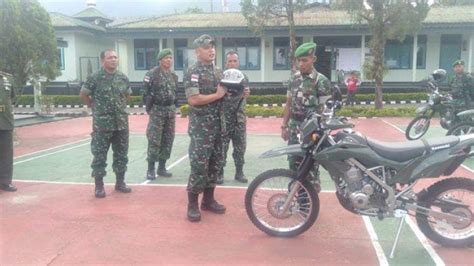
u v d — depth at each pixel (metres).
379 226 4.82
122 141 6.10
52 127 14.95
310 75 4.77
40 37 13.00
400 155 4.08
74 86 24.89
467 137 4.11
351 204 4.23
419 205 4.15
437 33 24.42
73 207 5.55
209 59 4.81
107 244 4.38
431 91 10.87
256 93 23.61
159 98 6.85
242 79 4.77
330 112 4.34
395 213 4.14
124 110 6.01
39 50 13.02
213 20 26.86
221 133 4.97
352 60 25.47
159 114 6.91
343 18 25.12
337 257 4.07
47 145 10.92
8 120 6.18
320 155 4.22
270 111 17.75
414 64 24.31
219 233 4.66
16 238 4.54
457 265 3.89
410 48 25.05
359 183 4.14
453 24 23.08
